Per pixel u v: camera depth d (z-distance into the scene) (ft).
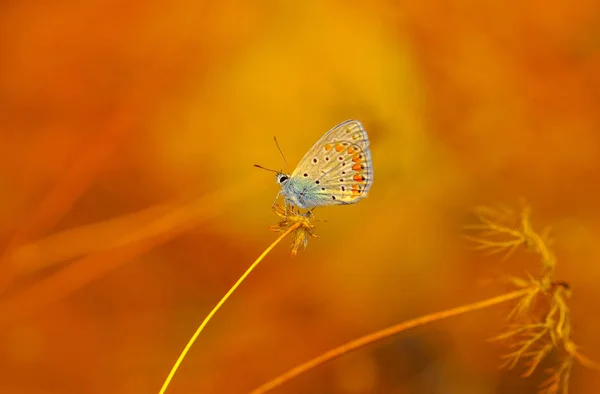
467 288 1.49
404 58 1.61
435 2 1.61
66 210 1.56
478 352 1.45
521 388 1.43
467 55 1.59
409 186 1.56
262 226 1.58
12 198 1.57
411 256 1.53
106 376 1.49
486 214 1.51
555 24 1.58
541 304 1.28
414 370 1.46
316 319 1.52
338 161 1.32
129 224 1.57
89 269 1.54
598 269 1.47
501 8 1.60
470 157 1.56
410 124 1.58
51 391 1.48
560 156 1.54
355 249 1.55
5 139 1.60
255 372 1.49
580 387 1.42
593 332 1.43
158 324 1.52
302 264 1.55
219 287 1.55
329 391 1.47
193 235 1.57
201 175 1.61
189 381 1.49
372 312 1.51
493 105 1.57
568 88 1.56
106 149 1.61
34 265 1.53
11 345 1.49
